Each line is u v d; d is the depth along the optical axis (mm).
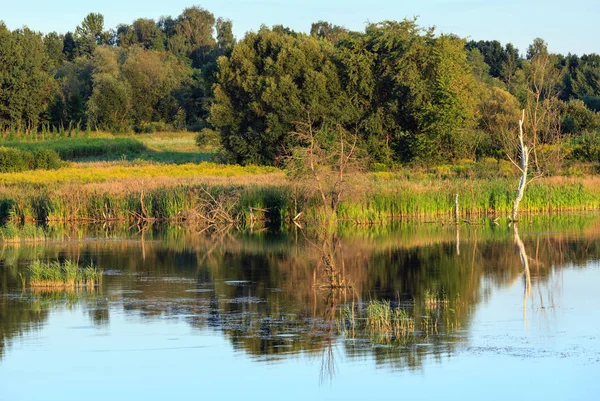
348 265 49531
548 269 47562
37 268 44469
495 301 38375
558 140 99125
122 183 88125
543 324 33719
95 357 29562
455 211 77375
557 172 96000
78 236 68312
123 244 62344
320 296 40125
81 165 122375
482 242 60250
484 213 82438
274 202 80438
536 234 65375
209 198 80625
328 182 55062
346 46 119438
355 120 115062
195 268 49750
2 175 102250
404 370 27641
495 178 91062
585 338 31391
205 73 158875
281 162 107625
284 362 28781
